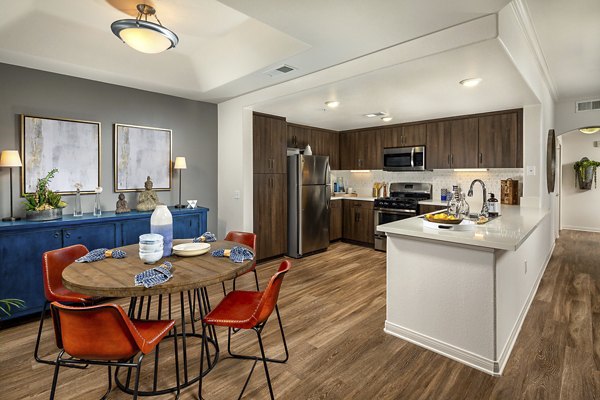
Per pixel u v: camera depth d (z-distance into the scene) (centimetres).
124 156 373
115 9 252
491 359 204
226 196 457
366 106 425
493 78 301
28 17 253
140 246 198
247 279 396
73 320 141
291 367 212
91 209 349
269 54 298
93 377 203
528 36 287
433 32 241
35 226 278
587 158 727
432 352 230
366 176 657
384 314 295
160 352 232
